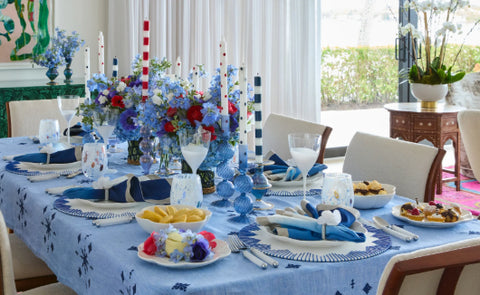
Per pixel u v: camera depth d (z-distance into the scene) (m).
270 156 2.18
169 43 4.91
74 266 1.56
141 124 2.11
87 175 1.94
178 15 4.94
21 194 1.97
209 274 1.25
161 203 1.74
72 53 4.55
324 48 6.02
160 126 1.87
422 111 4.32
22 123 3.23
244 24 5.21
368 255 1.34
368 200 1.73
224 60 1.77
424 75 4.44
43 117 3.29
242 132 1.65
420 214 1.61
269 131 2.88
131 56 4.73
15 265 2.06
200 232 1.38
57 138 2.50
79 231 1.54
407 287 1.00
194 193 1.61
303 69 5.48
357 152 2.29
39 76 4.77
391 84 6.14
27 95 4.26
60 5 4.77
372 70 6.10
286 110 5.49
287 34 5.42
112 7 4.77
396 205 1.78
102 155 1.94
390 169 2.13
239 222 1.61
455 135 4.46
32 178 2.06
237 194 1.93
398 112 4.47
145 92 2.08
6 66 4.61
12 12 4.59
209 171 1.94
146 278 1.23
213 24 5.07
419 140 4.37
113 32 4.79
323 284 1.29
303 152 1.66
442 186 4.71
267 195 1.89
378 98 6.18
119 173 2.19
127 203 1.71
